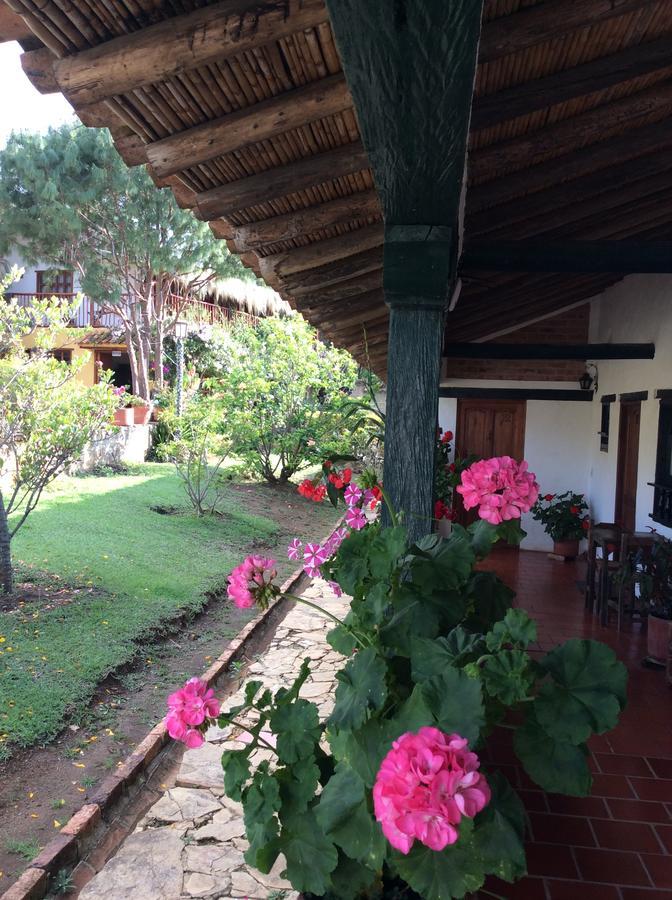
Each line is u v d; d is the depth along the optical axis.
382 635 2.18
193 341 19.92
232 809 3.58
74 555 7.94
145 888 2.95
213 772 3.95
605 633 5.89
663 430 6.11
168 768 4.24
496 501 2.22
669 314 6.07
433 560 2.30
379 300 4.96
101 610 6.39
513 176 3.63
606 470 8.35
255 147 2.36
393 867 1.99
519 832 1.85
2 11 1.55
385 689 1.91
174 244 15.95
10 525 8.80
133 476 14.01
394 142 1.68
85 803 3.73
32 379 7.04
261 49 1.78
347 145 2.50
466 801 1.38
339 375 15.40
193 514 11.20
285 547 10.52
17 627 5.80
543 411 9.58
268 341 15.51
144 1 1.47
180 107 1.98
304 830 2.10
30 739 4.28
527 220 4.46
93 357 20.88
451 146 1.69
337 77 1.98
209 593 7.48
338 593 2.80
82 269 16.69
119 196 15.34
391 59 1.34
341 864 2.11
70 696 4.80
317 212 3.08
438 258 2.35
